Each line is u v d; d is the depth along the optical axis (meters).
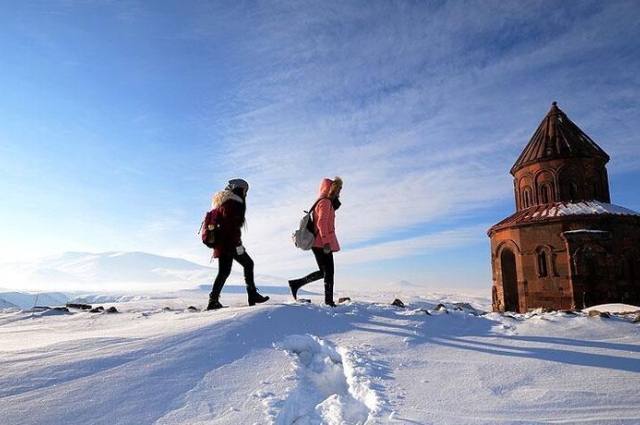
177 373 4.36
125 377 4.15
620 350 5.71
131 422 3.47
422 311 7.38
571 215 20.06
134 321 6.97
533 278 20.55
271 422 3.62
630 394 4.25
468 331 6.72
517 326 7.05
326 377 5.00
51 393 3.73
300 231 7.48
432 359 5.36
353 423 3.88
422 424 3.61
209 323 5.79
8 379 3.90
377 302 8.38
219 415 3.67
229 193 7.46
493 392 4.34
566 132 22.52
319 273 7.65
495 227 22.56
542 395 4.25
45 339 5.50
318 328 6.21
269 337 5.64
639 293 19.58
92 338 5.15
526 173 22.98
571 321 7.20
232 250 7.39
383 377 4.70
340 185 7.52
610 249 19.48
